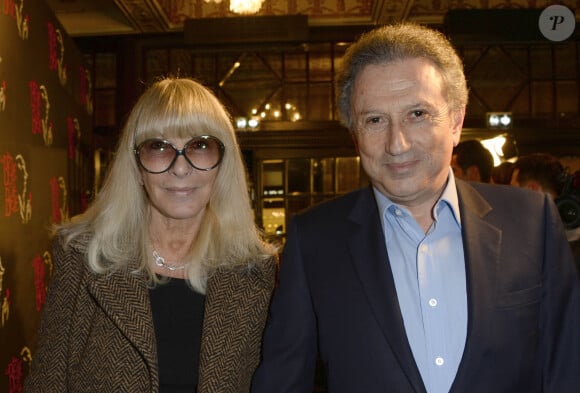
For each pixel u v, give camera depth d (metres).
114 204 1.55
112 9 5.34
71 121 3.29
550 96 5.12
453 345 1.24
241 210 1.63
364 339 1.27
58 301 1.49
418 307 1.29
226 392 1.48
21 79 2.40
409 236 1.35
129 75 5.35
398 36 1.31
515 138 5.04
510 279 1.24
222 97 5.36
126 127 1.57
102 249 1.51
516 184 2.39
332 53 5.34
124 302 1.47
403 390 1.22
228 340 1.51
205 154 1.52
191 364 1.51
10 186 2.27
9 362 2.24
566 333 1.25
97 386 1.44
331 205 1.49
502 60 5.13
